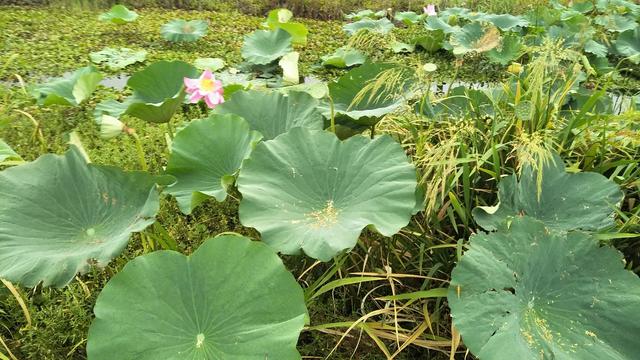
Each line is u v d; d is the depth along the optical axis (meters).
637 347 0.99
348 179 1.24
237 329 0.96
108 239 1.11
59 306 1.26
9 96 2.30
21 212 1.12
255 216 1.14
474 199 1.45
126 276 0.97
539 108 1.51
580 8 4.01
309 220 1.16
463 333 1.00
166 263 0.99
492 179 1.42
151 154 1.93
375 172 1.23
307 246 1.07
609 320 1.02
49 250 1.09
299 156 1.26
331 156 1.27
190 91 1.69
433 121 1.64
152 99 2.03
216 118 1.42
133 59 2.82
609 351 0.99
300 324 0.95
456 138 1.42
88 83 2.04
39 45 3.02
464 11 3.75
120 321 0.94
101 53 2.86
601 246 1.15
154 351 0.93
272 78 2.79
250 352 0.93
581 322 1.03
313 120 1.55
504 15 3.50
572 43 2.67
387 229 1.11
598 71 2.85
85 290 1.28
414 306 1.28
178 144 1.38
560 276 1.09
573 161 1.54
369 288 1.35
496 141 1.52
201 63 2.75
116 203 1.17
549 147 1.32
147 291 0.97
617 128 1.57
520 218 1.12
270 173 1.23
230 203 1.65
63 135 2.02
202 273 1.00
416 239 1.36
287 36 2.90
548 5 4.08
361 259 1.36
